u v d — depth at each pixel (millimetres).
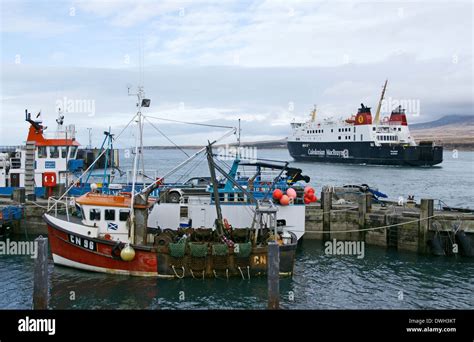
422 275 26656
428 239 31359
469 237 30719
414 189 78312
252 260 24391
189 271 24203
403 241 32250
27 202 35812
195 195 31578
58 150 39281
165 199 30781
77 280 23984
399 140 126188
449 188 79688
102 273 24906
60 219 26000
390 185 84500
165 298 21953
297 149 148875
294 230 30297
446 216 31031
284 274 24969
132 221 24656
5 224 34281
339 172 111438
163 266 24203
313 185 81500
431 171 117688
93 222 25234
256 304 21453
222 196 29859
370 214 34281
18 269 26438
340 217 35156
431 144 124500
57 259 25797
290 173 32094
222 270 24297
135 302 21438
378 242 33656
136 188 33062
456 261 29578
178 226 29578
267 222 28719
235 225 29344
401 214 33344
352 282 25281
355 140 127938
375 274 26797
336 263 29078
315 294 23234
